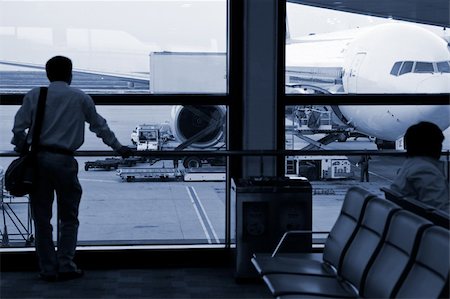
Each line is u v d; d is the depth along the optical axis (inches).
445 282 115.7
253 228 221.6
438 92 258.5
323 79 247.6
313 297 146.3
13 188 211.6
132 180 261.9
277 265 168.2
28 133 216.5
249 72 242.7
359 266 149.0
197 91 248.7
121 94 247.9
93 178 263.4
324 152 243.3
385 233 143.0
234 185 226.5
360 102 250.2
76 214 224.5
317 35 245.1
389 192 171.0
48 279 224.1
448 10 257.0
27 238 251.6
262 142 245.0
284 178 233.0
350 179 259.8
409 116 252.8
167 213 262.1
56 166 213.8
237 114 245.6
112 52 247.1
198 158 253.4
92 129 220.5
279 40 243.9
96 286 219.8
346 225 164.1
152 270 238.7
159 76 248.8
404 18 255.8
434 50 258.1
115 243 256.4
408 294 125.4
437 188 172.2
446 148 255.4
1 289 216.1
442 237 120.0
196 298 208.1
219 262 245.1
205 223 253.6
